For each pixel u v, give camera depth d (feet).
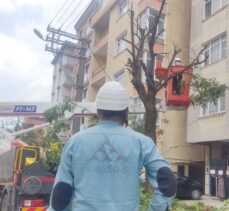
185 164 80.07
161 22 83.10
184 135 80.79
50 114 38.99
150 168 8.84
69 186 8.83
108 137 8.93
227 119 66.59
